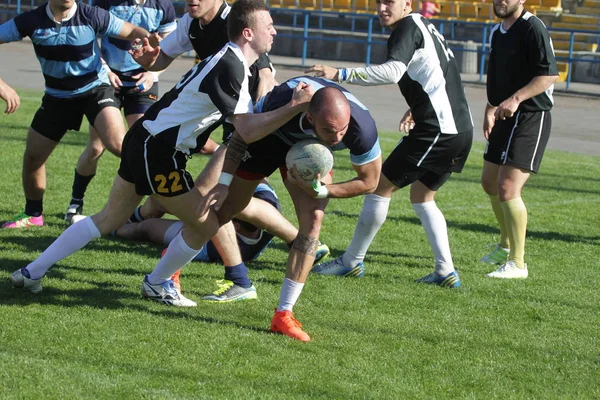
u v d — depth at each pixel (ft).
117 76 63.41
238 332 39.96
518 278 54.49
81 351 36.14
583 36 206.39
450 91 49.78
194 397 32.04
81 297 43.96
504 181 54.85
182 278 49.60
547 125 55.06
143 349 36.81
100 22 56.03
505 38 54.95
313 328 41.47
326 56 224.74
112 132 56.70
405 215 71.61
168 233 55.62
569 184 91.81
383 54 217.77
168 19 66.69
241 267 45.78
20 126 104.53
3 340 36.88
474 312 46.16
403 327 42.50
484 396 34.12
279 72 194.80
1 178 74.33
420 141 49.65
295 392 33.24
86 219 43.11
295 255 40.09
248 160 41.57
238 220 52.54
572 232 69.46
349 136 37.83
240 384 33.68
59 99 57.16
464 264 57.77
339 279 51.62
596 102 171.63
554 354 39.81
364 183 39.32
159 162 39.96
